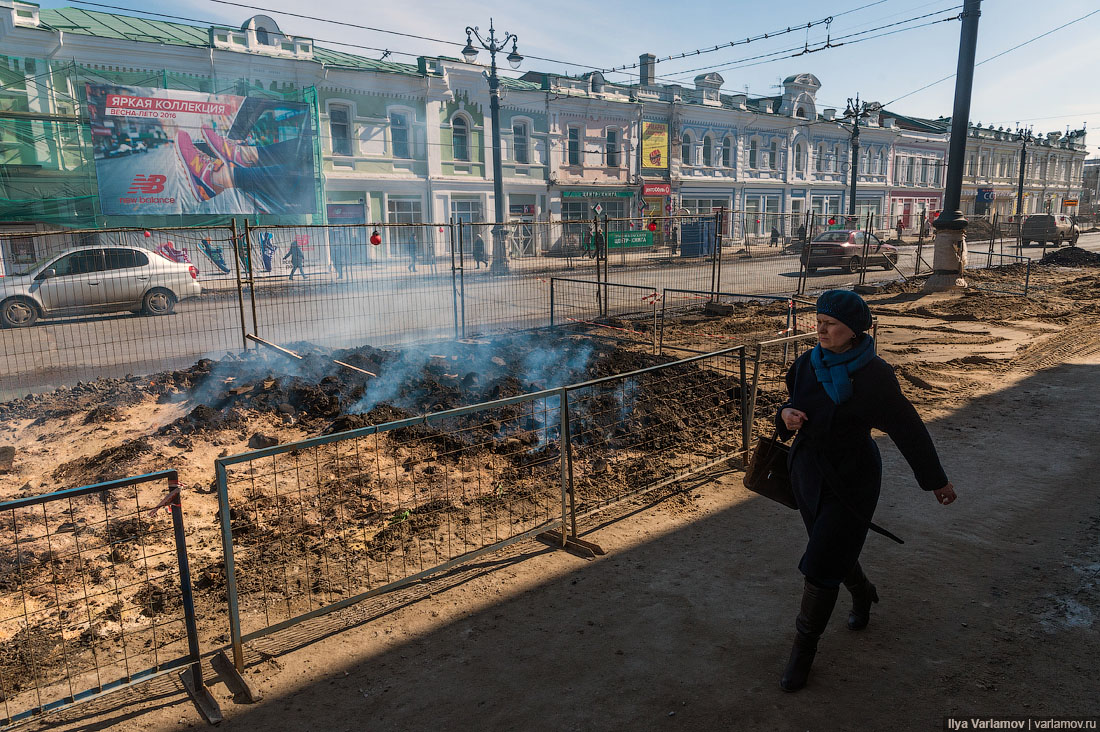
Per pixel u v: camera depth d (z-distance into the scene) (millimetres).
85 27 22922
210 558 4242
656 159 38188
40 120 20516
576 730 2770
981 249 32562
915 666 3129
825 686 3006
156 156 21797
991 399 7562
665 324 12992
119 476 5363
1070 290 17406
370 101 27406
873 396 2770
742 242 31016
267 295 16844
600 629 3490
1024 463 5648
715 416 6957
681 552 4309
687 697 2955
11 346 11250
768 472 3355
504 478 5402
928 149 55031
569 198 35125
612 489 5258
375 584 3949
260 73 24406
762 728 2752
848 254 23234
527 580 4012
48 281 13211
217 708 2938
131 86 21234
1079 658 3152
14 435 6641
